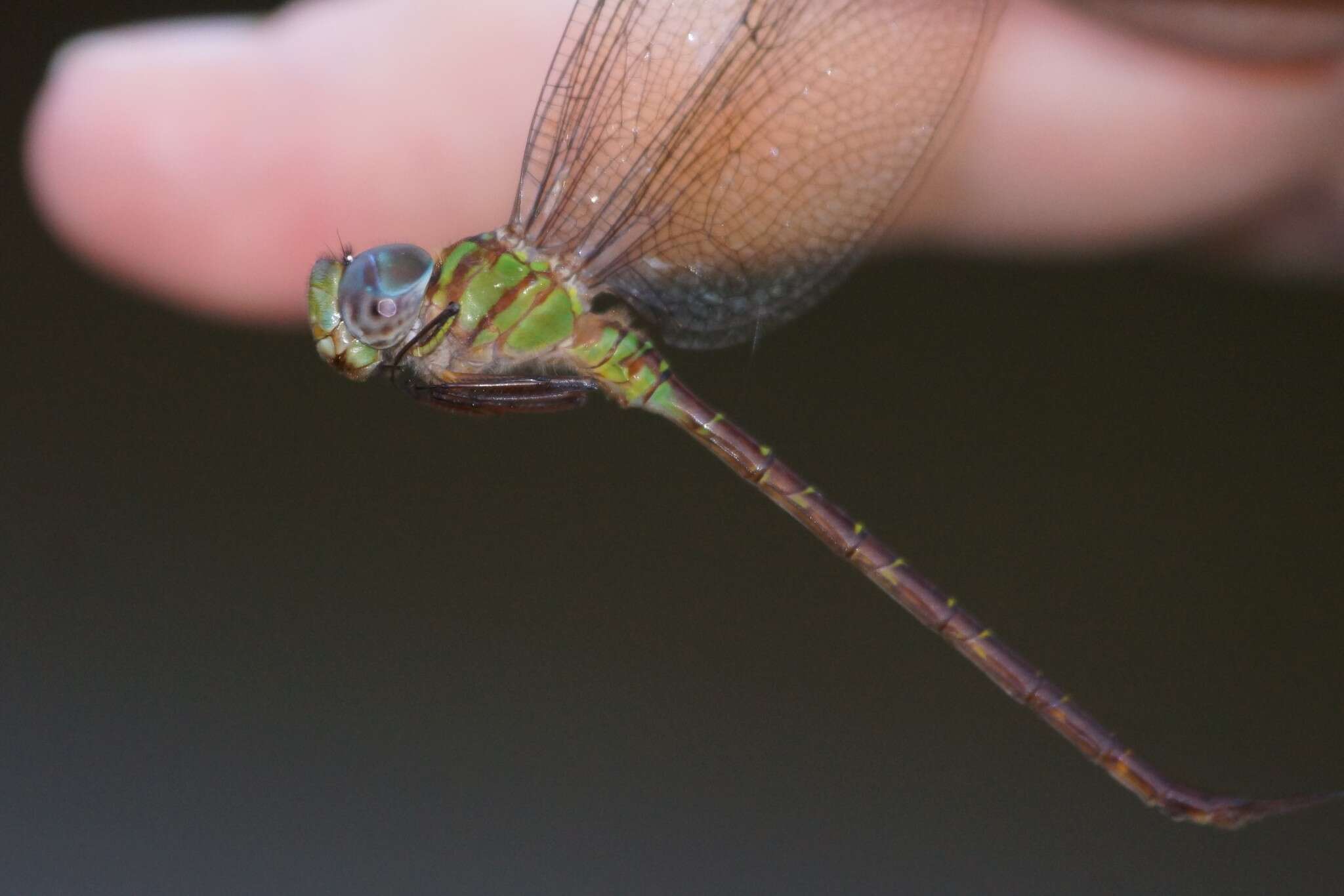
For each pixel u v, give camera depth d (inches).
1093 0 18.5
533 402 17.4
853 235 17.7
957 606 17.7
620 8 17.5
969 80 17.7
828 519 17.7
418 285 17.3
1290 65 18.5
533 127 17.6
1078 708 17.7
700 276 17.7
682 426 17.7
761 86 17.6
